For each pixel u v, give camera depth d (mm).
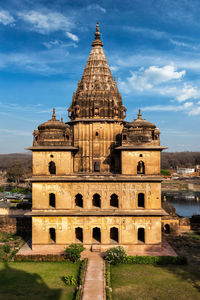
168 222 55969
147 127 47500
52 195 51250
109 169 50875
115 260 41125
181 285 35219
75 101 53094
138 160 46250
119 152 50781
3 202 94812
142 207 46062
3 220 59312
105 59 55250
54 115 49531
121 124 52562
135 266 40906
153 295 32906
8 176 152875
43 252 45094
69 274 38344
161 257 41906
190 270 39531
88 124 51406
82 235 47062
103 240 45719
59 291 33906
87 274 37375
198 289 34188
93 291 32875
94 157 50906
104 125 51188
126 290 34031
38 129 49531
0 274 38531
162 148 45688
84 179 45562
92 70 53844
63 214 45219
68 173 46188
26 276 37875
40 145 46812
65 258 42656
